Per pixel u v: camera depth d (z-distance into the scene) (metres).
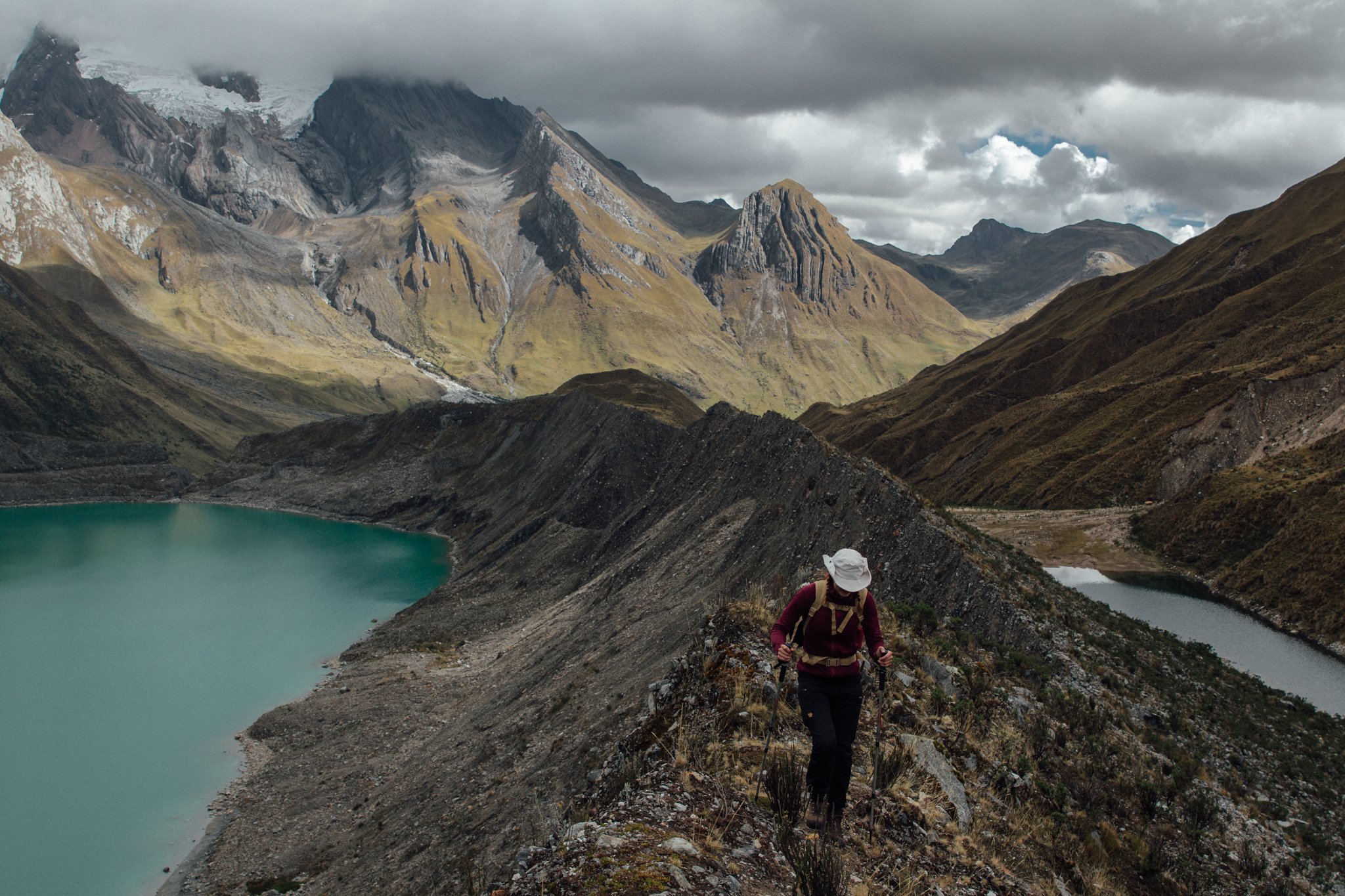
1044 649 26.94
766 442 60.03
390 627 83.25
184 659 74.38
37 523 151.00
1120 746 20.23
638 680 31.55
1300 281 136.12
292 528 151.00
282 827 43.06
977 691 18.19
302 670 71.94
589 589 70.50
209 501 183.12
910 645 18.91
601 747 26.36
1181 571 78.94
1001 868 8.98
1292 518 74.19
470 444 172.88
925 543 33.06
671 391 171.25
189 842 43.09
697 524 61.06
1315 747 29.12
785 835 7.29
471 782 35.66
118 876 40.25
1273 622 65.12
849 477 40.97
